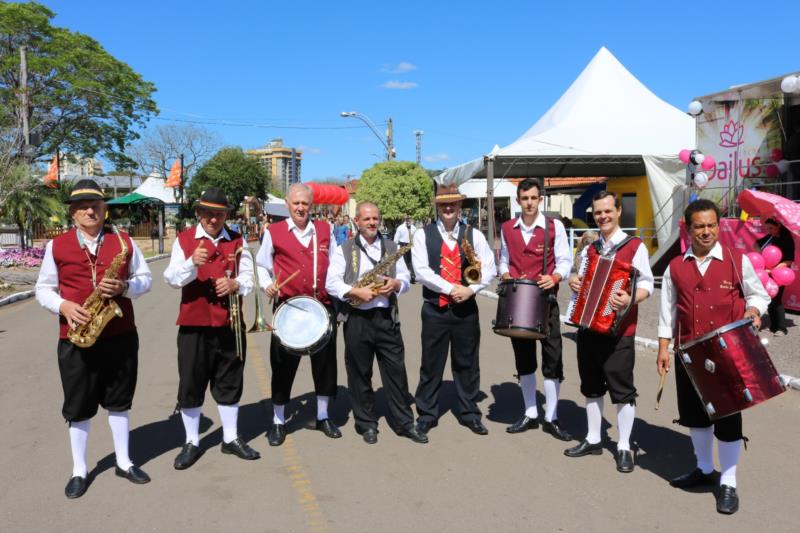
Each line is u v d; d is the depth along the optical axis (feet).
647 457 16.16
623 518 12.88
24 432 18.08
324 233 17.84
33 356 27.99
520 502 13.64
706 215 13.35
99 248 14.19
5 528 12.50
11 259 66.49
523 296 16.92
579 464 15.74
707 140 44.70
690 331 13.79
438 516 13.00
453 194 17.48
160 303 44.50
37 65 108.99
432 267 17.74
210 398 21.81
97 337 13.75
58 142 119.85
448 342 18.25
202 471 15.38
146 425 18.75
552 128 60.18
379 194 154.71
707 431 14.19
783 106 41.11
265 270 17.60
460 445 17.11
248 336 32.53
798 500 13.60
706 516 12.94
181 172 138.62
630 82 64.75
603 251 15.72
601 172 65.57
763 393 12.50
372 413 18.02
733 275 13.39
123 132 126.62
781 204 30.58
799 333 28.14
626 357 15.29
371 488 14.39
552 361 17.72
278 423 17.63
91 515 13.07
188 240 15.67
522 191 17.61
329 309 17.79
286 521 12.81
